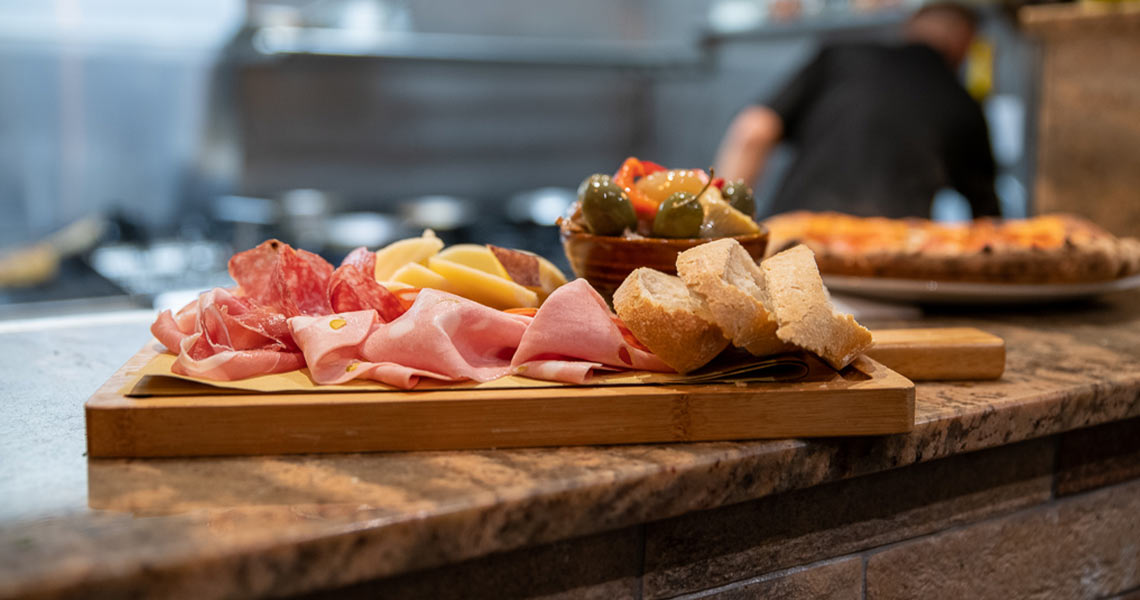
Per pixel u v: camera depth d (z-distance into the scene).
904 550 0.96
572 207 1.09
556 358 0.83
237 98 3.56
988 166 2.71
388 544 0.64
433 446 0.77
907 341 1.00
